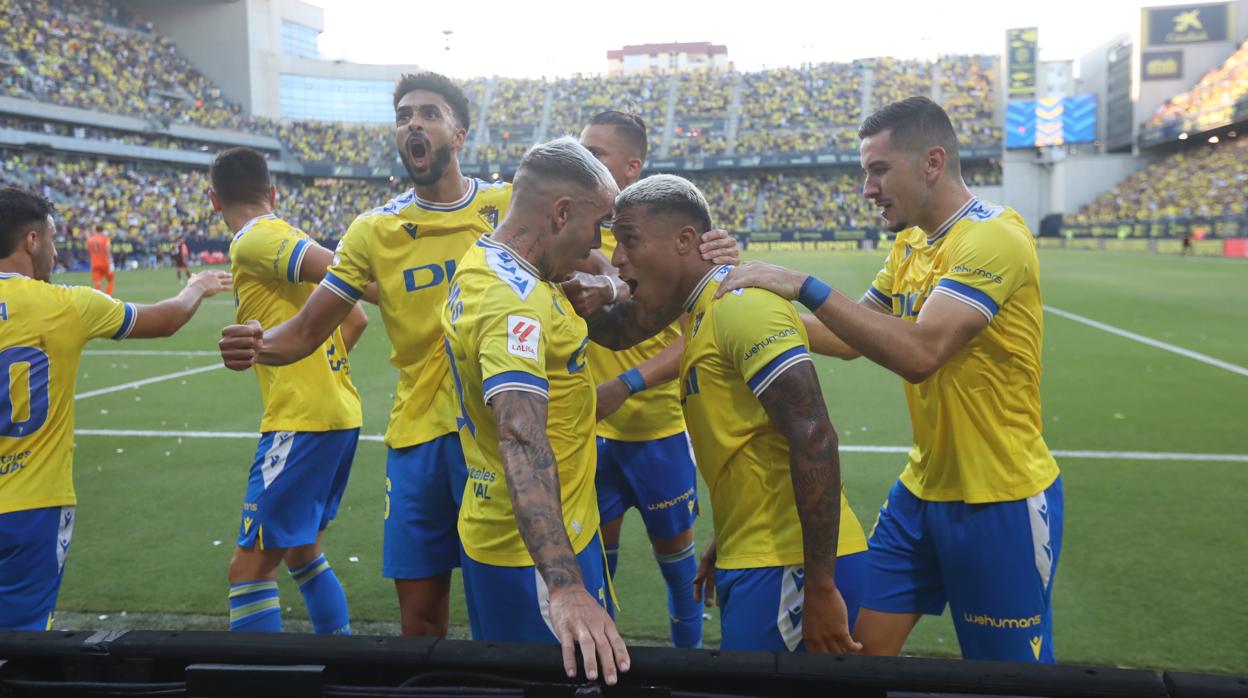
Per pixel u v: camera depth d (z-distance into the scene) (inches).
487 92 2245.3
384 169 1872.5
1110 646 129.9
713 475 85.0
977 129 1988.2
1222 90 1738.4
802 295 80.3
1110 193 1829.5
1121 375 366.9
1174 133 1761.8
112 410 319.6
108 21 1770.4
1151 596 147.5
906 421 287.4
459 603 152.6
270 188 141.9
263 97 2025.1
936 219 96.7
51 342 109.7
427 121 110.0
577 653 61.8
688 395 85.3
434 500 111.0
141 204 1489.9
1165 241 1430.9
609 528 135.9
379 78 2196.1
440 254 113.7
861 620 106.0
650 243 82.9
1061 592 149.9
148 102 1651.1
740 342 76.4
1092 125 1920.5
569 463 85.7
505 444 69.8
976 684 58.0
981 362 93.7
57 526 111.3
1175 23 1888.5
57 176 1390.3
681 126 2108.8
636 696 60.5
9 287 107.9
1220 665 123.8
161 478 229.3
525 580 85.7
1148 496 202.8
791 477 79.4
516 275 78.5
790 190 1967.3
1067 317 571.8
